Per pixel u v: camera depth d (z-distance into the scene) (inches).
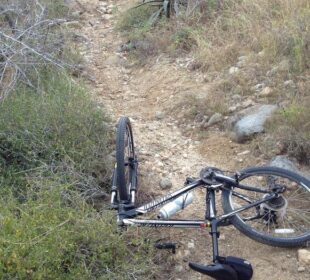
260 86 176.7
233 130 161.3
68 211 116.5
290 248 122.2
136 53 218.8
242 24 205.3
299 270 117.2
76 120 150.9
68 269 108.2
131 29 239.9
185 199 121.6
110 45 231.9
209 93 180.1
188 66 200.2
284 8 204.8
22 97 159.2
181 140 165.3
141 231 120.0
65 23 236.2
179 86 190.7
